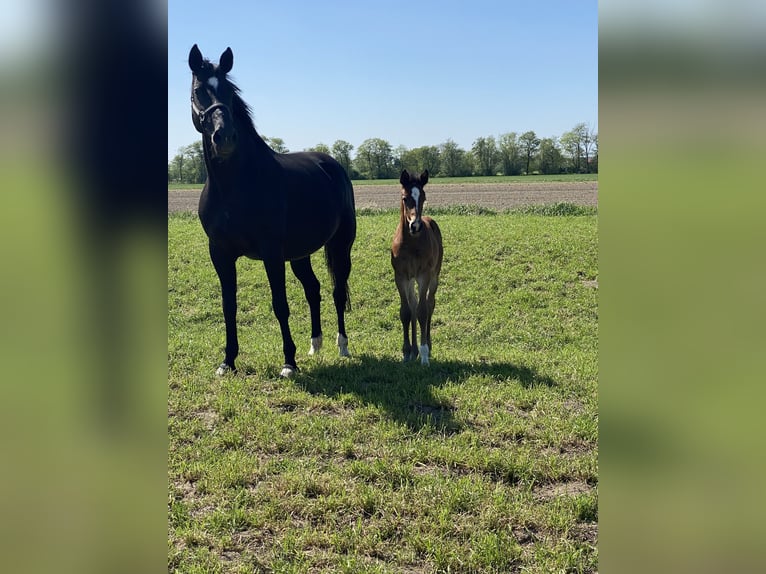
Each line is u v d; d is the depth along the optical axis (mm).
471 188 44250
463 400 5012
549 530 3148
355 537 3043
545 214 22672
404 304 6590
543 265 11797
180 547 3002
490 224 17625
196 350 6926
